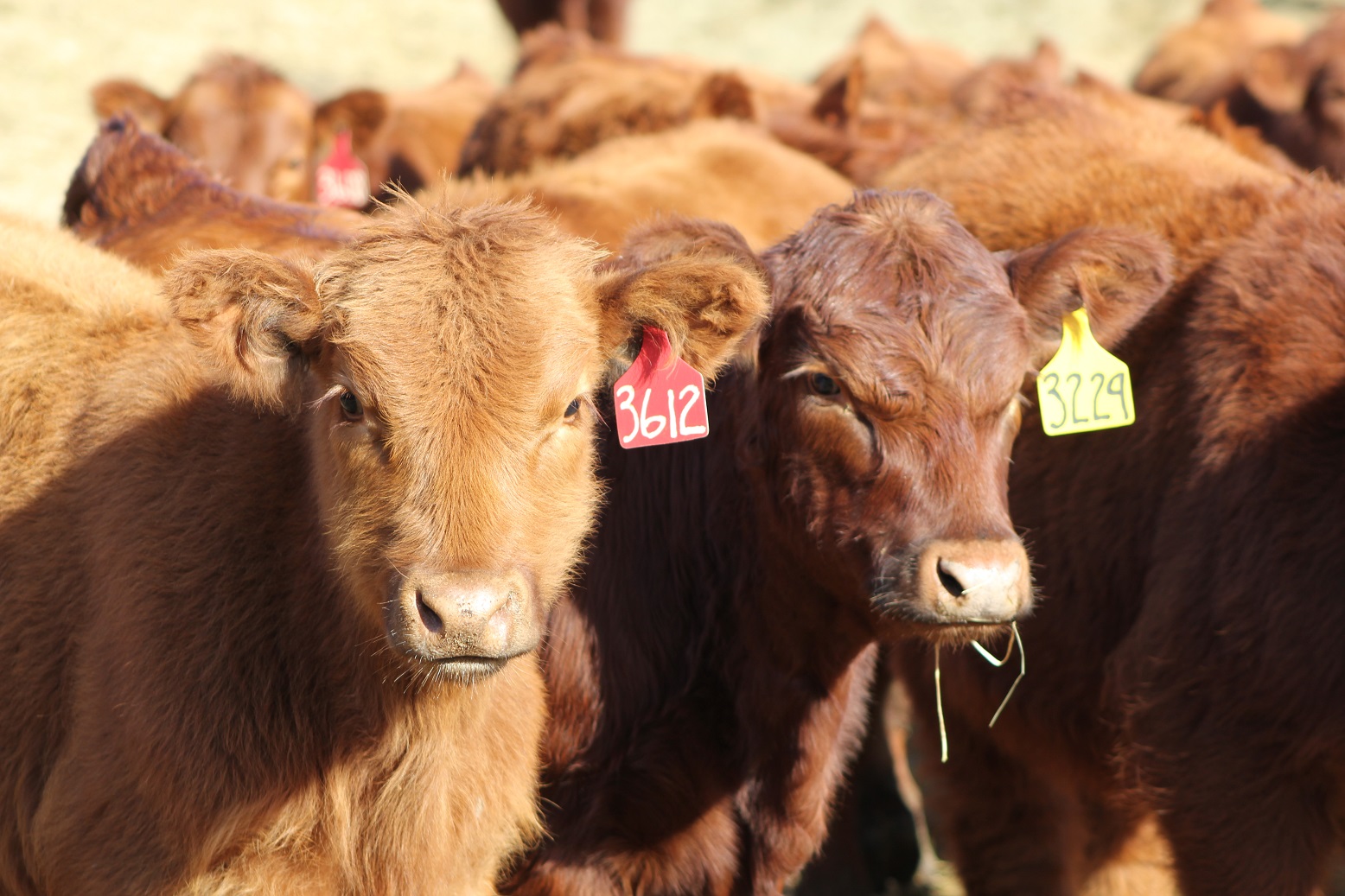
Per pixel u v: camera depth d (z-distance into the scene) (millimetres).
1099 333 6855
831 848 9594
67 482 6332
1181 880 6938
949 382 6156
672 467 7309
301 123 16281
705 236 6551
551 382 5281
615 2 23062
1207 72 21250
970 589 5809
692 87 15023
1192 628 6887
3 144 20188
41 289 6898
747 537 7043
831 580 6520
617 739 7125
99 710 5809
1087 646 7707
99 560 6039
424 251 5383
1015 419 6543
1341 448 6613
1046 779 8305
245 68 16297
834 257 6473
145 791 5676
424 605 4980
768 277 6602
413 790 5824
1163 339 7617
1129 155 8742
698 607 7234
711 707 7203
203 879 5695
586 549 6664
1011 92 10078
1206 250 7719
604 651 7133
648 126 14250
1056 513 7816
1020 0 35719
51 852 5926
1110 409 6941
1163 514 7246
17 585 6238
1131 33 33781
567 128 14633
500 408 5141
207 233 9500
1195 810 6797
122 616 5832
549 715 7102
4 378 6590
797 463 6457
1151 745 6973
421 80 28578
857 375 6172
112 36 25766
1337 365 6797
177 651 5742
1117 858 8430
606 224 10078
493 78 29922
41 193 18812
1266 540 6672
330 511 5469
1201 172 8469
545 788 7137
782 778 7195
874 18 22734
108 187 10352
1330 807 6727
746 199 11031
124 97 15844
